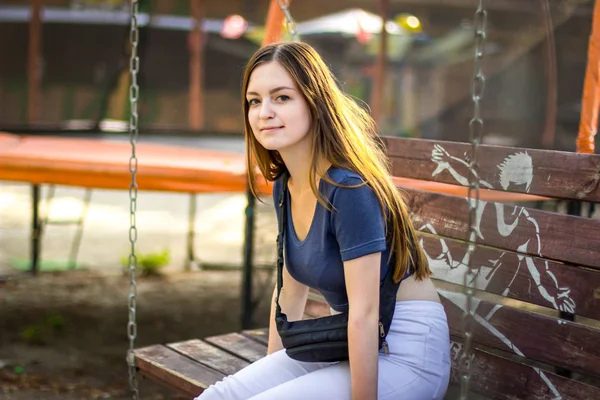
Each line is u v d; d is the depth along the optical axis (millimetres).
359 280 2004
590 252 2338
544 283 2471
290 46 2154
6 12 12789
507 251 2596
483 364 2654
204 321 5719
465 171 2727
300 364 2301
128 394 4203
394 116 12891
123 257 7434
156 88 13242
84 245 7984
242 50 13148
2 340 5117
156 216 9672
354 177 2021
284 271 2412
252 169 2342
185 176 5430
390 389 2080
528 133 11453
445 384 2186
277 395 2064
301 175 2152
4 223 8781
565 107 9078
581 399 2354
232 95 13812
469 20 12273
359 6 12961
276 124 2107
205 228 9133
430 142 2855
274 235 6965
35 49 10766
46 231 8539
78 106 13898
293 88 2105
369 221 2000
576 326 2377
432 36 12406
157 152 6176
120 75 11656
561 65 9023
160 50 13055
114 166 5465
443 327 2201
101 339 5230
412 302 2199
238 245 8305
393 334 2158
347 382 2072
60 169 5477
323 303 3162
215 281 6945
